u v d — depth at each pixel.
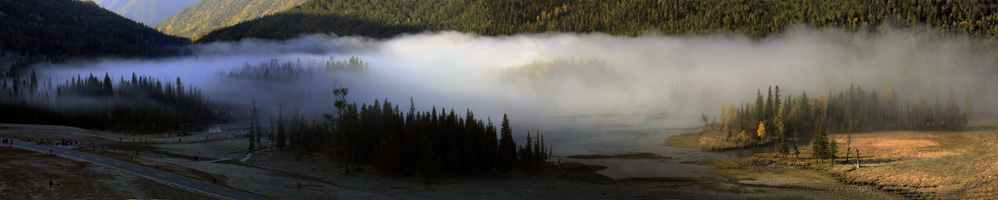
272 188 108.75
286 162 157.38
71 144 157.88
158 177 100.19
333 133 166.00
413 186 135.50
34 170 91.62
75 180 88.38
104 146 171.25
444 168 149.00
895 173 152.75
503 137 159.38
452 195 127.38
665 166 191.75
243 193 97.19
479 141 158.12
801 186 147.00
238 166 142.62
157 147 180.00
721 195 136.00
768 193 138.12
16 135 180.50
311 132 179.38
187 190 91.88
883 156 182.12
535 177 156.25
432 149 148.88
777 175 165.62
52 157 105.56
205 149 181.12
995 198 123.06
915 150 189.25
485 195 129.38
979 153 171.75
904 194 133.12
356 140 157.88
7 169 90.19
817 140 184.50
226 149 182.50
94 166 101.06
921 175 147.38
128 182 91.62
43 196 78.50
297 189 111.75
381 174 146.75
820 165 175.75
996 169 145.50
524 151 164.75
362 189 126.81
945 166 154.88
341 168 151.62
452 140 156.88
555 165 185.88
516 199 126.56
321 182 128.00
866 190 139.25
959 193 129.12
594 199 129.50
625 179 164.50
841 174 159.75
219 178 110.31
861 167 165.75
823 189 142.12
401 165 149.25
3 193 77.62
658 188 147.12
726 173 173.62
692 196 134.75
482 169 155.88
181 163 132.75
